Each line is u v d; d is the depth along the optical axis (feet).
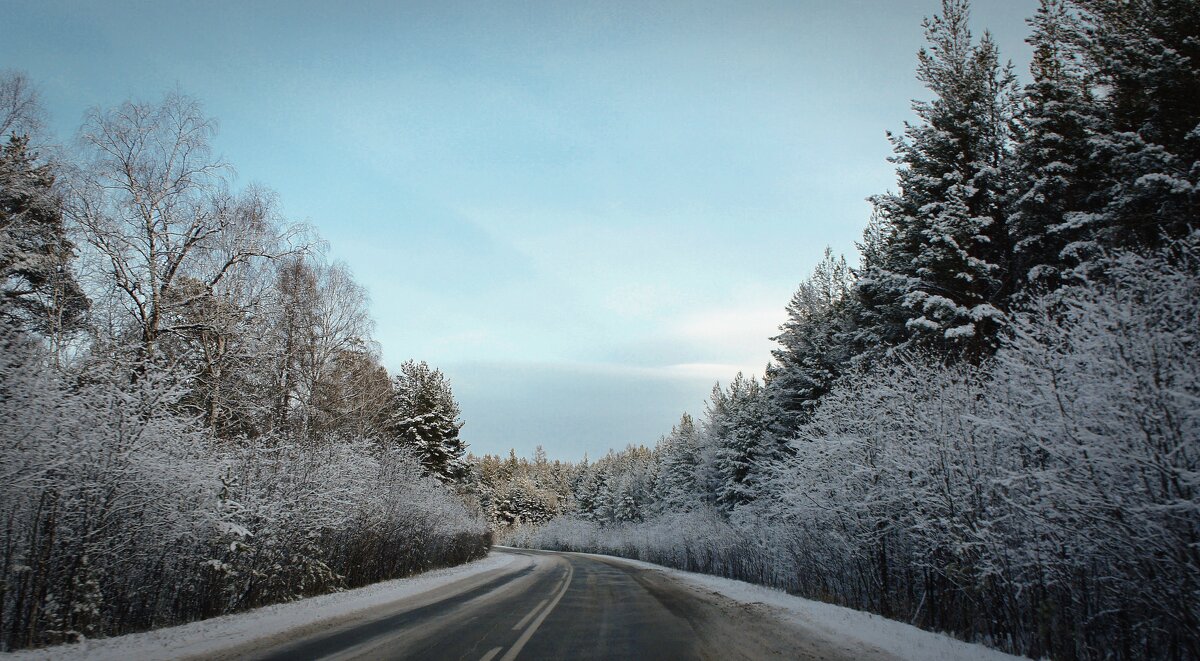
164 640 29.66
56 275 47.57
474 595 53.72
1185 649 24.00
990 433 34.12
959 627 37.65
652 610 43.65
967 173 62.85
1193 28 44.57
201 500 40.88
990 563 31.45
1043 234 55.93
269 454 53.06
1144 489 22.33
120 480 34.58
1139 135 47.39
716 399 158.30
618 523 263.70
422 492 96.89
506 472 408.26
